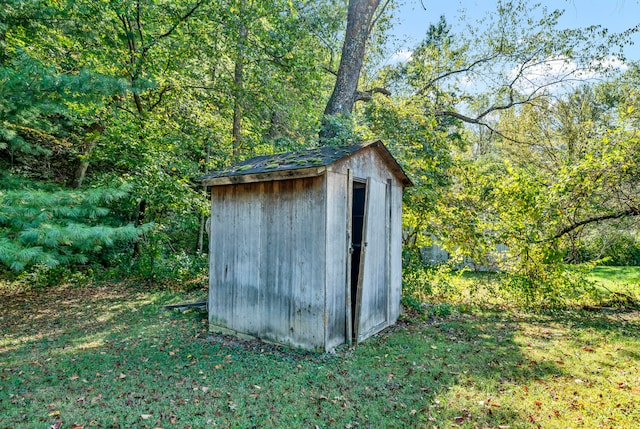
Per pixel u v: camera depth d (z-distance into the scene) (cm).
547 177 777
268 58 1005
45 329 544
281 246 472
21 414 293
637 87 1190
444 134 816
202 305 674
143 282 905
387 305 566
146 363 406
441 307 662
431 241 847
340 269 463
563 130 1315
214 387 345
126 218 1132
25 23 739
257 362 410
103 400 318
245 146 1059
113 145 920
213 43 984
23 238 438
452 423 288
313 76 1104
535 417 297
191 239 1406
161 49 961
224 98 1027
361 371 387
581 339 506
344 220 470
